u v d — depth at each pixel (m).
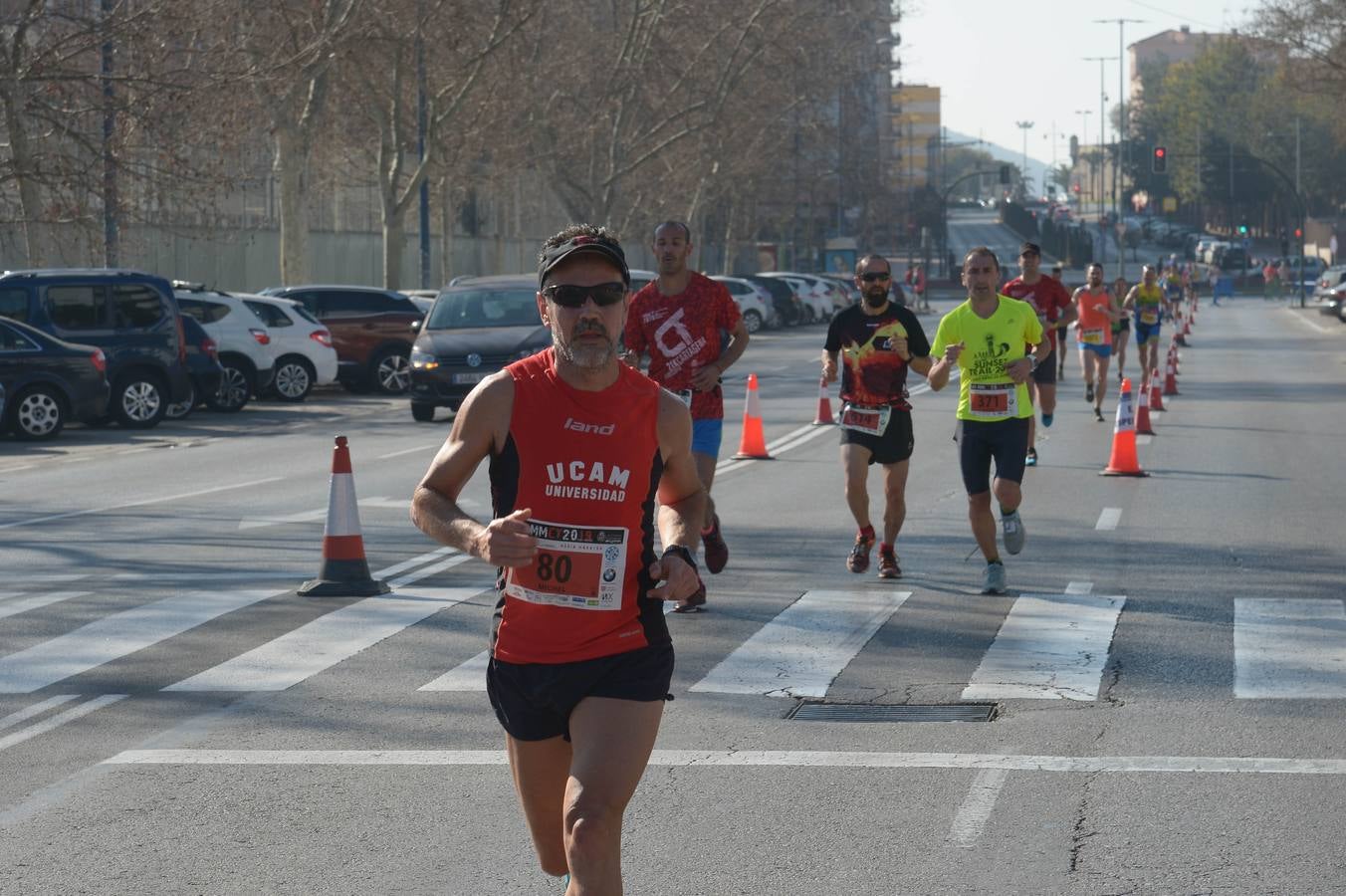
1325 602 12.13
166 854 6.94
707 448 12.20
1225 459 22.36
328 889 6.50
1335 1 61.16
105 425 30.66
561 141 66.75
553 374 5.17
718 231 104.44
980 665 10.23
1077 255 156.88
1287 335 64.44
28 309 29.09
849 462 13.10
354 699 9.59
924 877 6.53
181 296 33.75
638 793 7.70
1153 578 13.26
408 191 54.09
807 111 85.31
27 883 6.61
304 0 44.72
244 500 19.11
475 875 6.64
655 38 67.69
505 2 53.91
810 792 7.66
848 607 12.20
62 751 8.59
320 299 38.50
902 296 70.19
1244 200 164.38
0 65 34.53
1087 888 6.38
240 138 43.25
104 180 36.12
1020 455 12.52
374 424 30.45
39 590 13.25
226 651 10.91
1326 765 7.96
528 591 5.12
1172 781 7.75
